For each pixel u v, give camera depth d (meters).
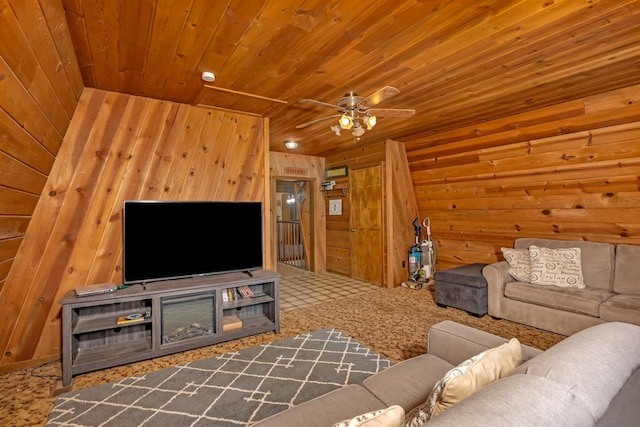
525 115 3.51
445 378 1.01
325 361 2.63
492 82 2.73
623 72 2.54
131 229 2.78
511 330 3.25
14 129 1.72
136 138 3.00
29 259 2.62
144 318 2.71
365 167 5.55
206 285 2.86
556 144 3.41
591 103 3.04
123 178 2.94
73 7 1.68
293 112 3.50
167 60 2.30
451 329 1.77
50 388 2.29
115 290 2.62
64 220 2.73
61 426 1.87
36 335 2.66
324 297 4.62
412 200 5.34
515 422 0.70
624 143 2.97
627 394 0.91
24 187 2.21
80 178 2.78
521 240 3.95
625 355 1.03
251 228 3.40
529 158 3.68
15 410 2.04
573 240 3.62
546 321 3.15
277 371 2.48
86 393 2.20
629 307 2.65
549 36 2.04
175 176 3.17
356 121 2.96
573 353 1.01
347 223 6.09
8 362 2.57
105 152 2.87
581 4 1.73
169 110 3.15
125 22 1.83
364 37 2.04
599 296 2.94
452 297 3.92
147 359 2.66
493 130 3.85
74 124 2.75
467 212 4.63
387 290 4.96
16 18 1.33
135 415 1.96
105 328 2.52
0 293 2.51
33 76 1.69
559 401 0.78
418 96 3.04
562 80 2.69
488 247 4.55
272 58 2.29
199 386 2.28
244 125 3.56
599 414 0.82
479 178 4.27
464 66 2.45
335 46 2.14
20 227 2.42
